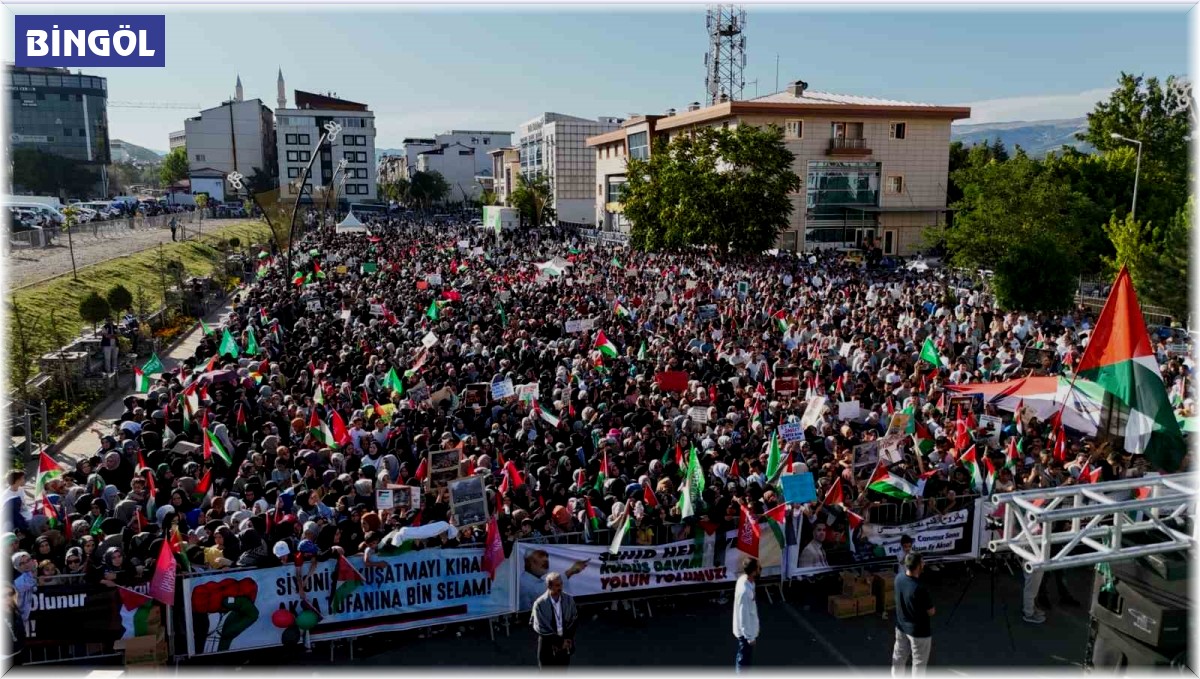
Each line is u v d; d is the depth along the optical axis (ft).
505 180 473.67
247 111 449.89
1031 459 47.50
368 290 108.47
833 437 50.03
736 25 257.55
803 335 78.74
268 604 35.27
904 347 72.95
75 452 63.21
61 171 408.05
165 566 33.50
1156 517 29.01
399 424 49.78
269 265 141.08
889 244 217.97
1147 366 40.01
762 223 161.79
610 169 285.43
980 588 42.22
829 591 41.75
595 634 37.63
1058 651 36.42
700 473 40.19
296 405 52.01
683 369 64.13
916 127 214.90
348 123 450.30
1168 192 161.99
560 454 45.91
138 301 108.68
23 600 32.55
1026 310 106.22
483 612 37.99
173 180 500.74
